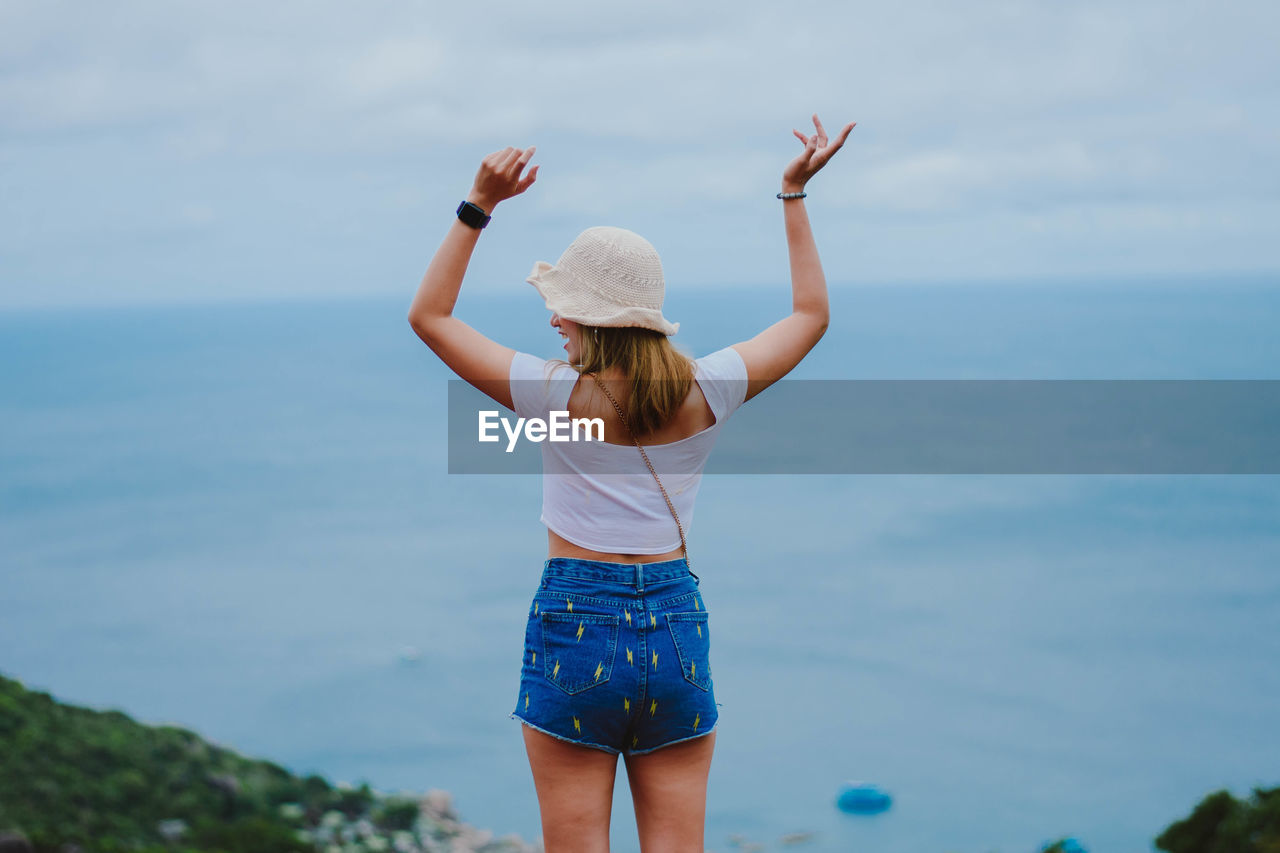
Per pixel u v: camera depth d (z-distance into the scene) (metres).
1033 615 77.38
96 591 96.31
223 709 64.19
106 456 169.25
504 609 86.50
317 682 68.81
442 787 49.03
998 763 48.84
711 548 103.19
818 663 67.25
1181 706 57.22
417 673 69.94
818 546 102.69
